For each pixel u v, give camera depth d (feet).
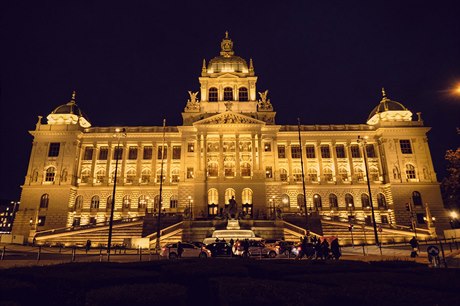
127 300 26.22
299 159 289.74
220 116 276.82
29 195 267.18
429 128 282.77
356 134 293.23
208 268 45.91
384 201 278.67
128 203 277.23
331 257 114.11
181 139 283.59
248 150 279.08
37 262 107.24
